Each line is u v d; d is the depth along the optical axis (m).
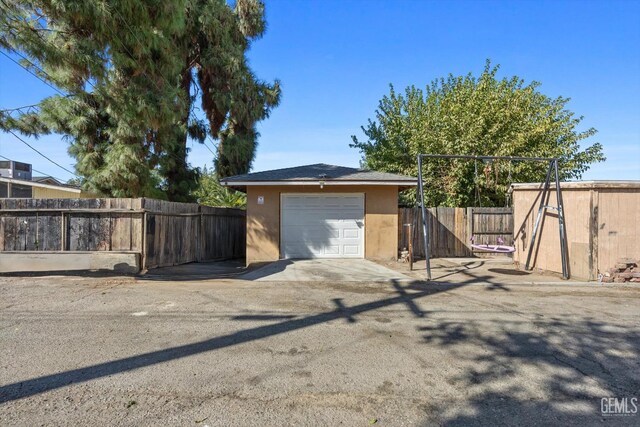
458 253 13.59
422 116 17.52
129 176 11.15
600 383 3.63
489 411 3.12
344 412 3.07
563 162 16.27
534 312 6.09
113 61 7.88
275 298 6.91
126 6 7.18
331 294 7.30
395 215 11.91
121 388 3.43
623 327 5.33
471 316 5.83
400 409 3.13
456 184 15.73
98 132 11.79
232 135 18.50
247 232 11.72
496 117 15.90
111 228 9.39
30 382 3.52
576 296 7.29
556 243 9.66
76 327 5.13
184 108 10.69
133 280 8.48
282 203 11.89
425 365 4.00
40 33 7.10
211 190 22.86
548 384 3.61
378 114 19.25
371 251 11.85
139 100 8.80
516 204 11.35
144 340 4.65
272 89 19.33
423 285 8.30
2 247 9.34
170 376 3.68
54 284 7.97
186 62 16.64
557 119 17.36
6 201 9.38
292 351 4.35
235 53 17.25
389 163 18.16
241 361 4.05
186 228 11.66
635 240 8.83
